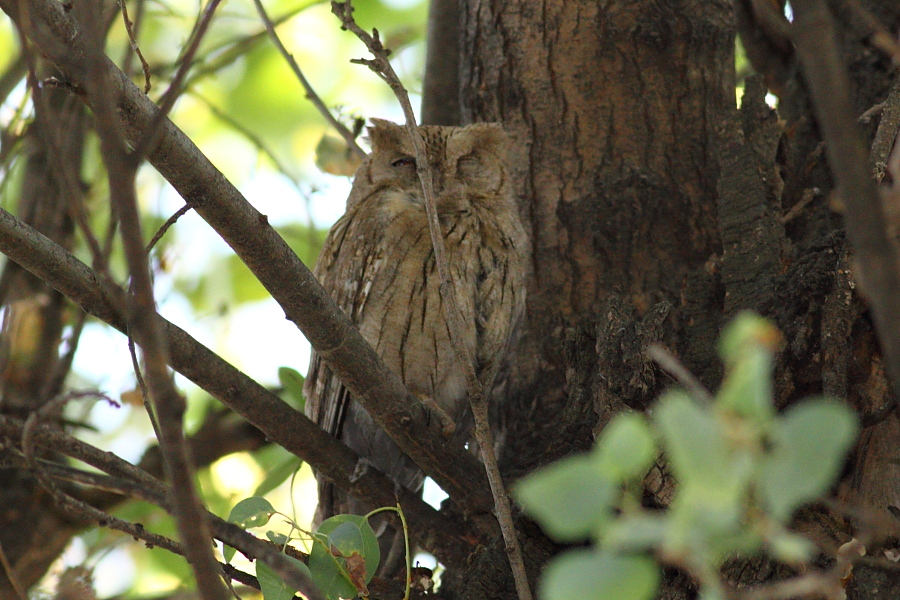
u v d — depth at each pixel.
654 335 5.68
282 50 8.02
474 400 5.24
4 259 9.77
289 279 5.19
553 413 7.41
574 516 2.15
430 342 8.03
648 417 5.42
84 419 9.41
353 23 5.20
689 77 8.02
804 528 5.03
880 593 4.96
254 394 6.03
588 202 7.81
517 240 7.99
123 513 8.97
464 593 5.80
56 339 9.38
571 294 7.66
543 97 8.17
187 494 3.21
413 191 8.51
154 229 9.76
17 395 8.99
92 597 7.40
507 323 7.87
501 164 8.32
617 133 7.93
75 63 3.72
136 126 4.45
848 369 5.45
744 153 6.64
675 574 5.21
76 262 5.04
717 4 8.22
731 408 2.06
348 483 6.60
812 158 7.51
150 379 3.14
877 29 2.84
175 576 9.03
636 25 8.06
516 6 8.42
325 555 5.23
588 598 2.12
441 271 5.32
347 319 5.57
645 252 7.59
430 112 9.40
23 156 9.32
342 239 8.66
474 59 8.63
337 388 7.80
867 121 7.20
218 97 12.30
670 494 4.75
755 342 2.10
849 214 2.25
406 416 6.05
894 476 5.27
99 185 10.13
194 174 4.66
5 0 3.70
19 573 8.45
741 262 6.24
